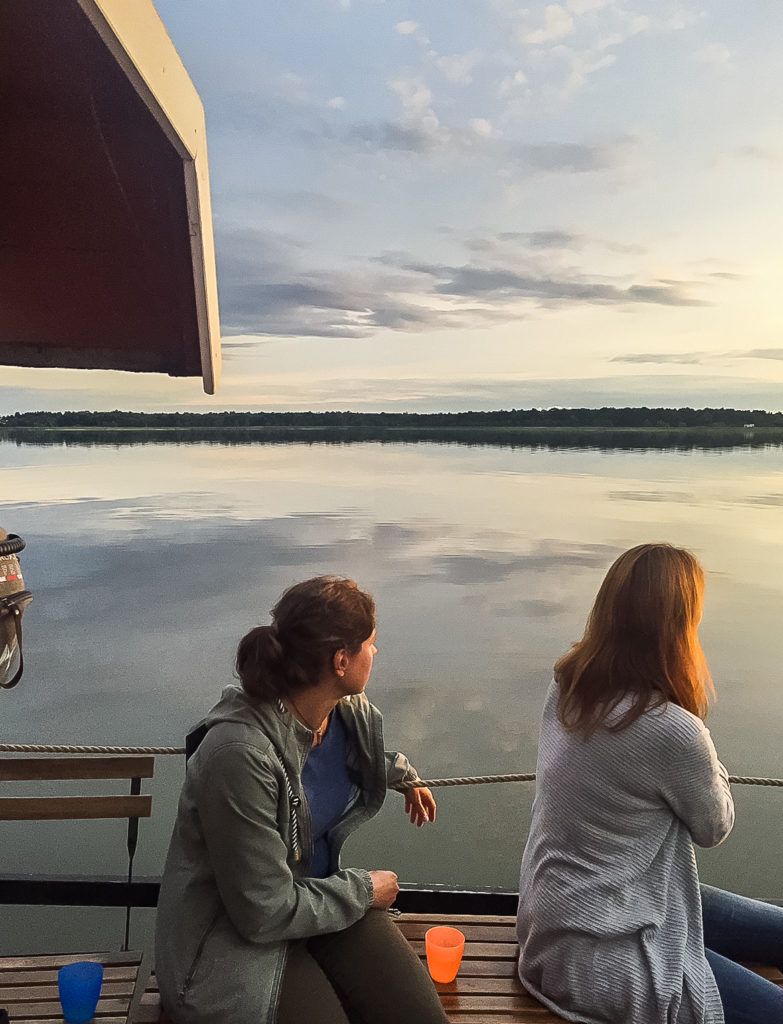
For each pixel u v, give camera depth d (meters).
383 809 12.09
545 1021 2.08
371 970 1.96
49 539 63.12
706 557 56.88
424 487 123.06
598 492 118.50
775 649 27.06
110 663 26.69
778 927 2.32
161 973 1.86
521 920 2.20
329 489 117.94
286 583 44.59
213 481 129.38
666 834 2.01
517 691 24.11
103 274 2.59
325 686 1.92
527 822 12.12
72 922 8.41
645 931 1.93
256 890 1.79
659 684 1.95
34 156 2.08
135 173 2.12
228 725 1.84
